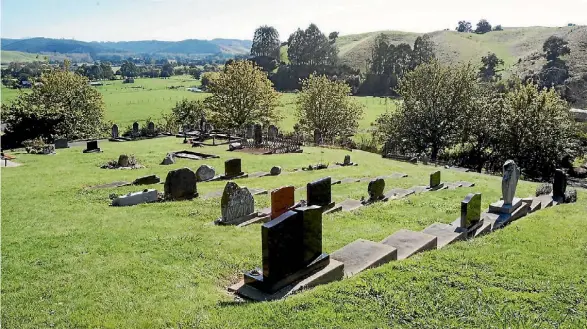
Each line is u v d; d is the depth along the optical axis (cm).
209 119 5259
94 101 5438
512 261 908
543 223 1240
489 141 4084
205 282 870
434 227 1186
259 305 729
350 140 4797
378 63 11394
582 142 4141
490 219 1296
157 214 1397
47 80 5209
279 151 3155
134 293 812
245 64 5184
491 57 10581
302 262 835
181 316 709
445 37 14300
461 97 4156
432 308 691
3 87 10138
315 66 12550
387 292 747
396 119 4369
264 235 785
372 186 1616
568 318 664
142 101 9275
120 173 2225
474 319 656
